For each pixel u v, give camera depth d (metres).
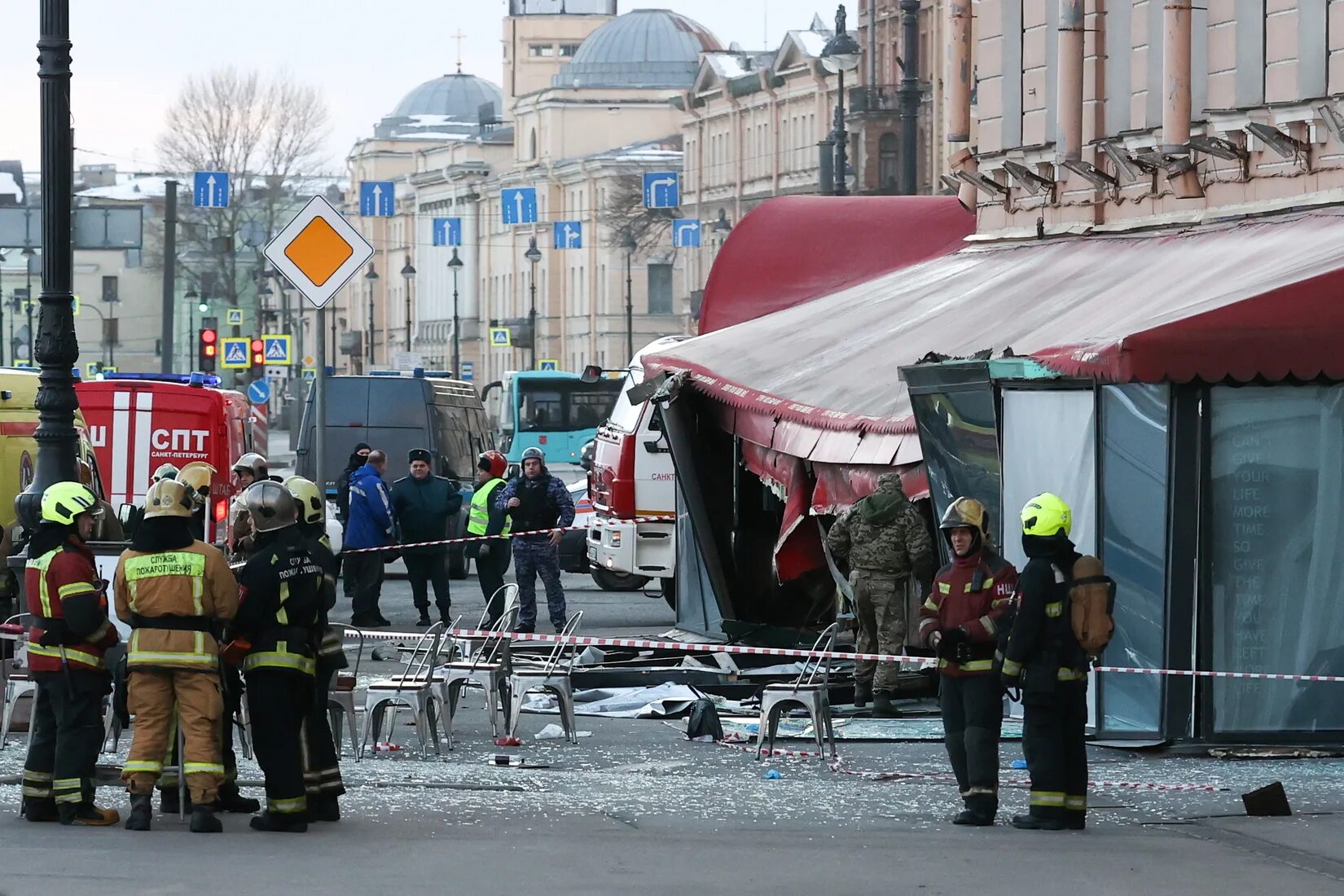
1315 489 43.47
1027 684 33.94
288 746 32.69
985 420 46.88
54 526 33.00
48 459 49.53
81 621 32.69
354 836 32.47
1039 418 45.75
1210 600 43.22
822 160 159.25
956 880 29.08
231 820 33.91
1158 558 43.56
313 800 33.56
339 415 110.06
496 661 47.59
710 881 28.75
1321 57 54.50
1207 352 42.06
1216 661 43.47
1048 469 45.59
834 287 73.00
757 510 64.75
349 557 75.38
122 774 33.00
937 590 35.19
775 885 28.52
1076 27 64.50
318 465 49.38
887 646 50.06
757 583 64.75
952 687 35.22
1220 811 36.00
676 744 46.06
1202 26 59.69
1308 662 43.59
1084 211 64.50
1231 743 43.41
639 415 83.38
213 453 84.00
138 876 28.56
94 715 33.31
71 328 49.78
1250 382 42.59
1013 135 69.25
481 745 45.59
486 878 28.75
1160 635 43.59
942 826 34.53
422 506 75.94
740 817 35.12
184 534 32.69
